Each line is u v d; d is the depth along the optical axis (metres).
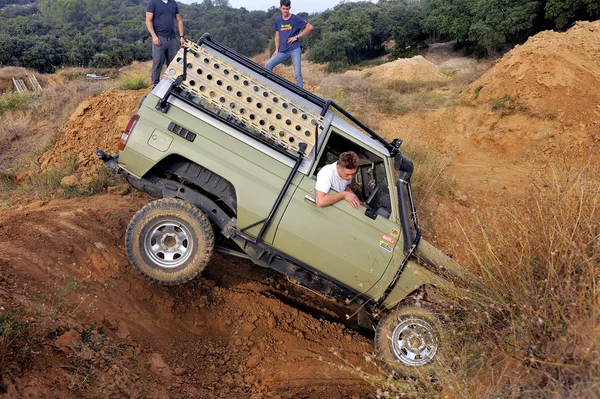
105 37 75.12
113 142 8.91
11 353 3.24
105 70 51.16
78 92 12.23
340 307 6.55
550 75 12.60
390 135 12.48
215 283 5.84
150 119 4.64
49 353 3.48
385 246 4.93
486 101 13.39
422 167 10.12
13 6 149.38
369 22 50.31
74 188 7.72
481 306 4.35
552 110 12.24
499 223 5.11
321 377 4.81
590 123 11.66
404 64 23.78
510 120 12.66
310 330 5.59
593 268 3.76
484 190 10.13
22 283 4.28
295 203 4.77
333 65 48.31
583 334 3.29
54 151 8.97
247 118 4.66
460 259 5.50
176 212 4.66
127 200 7.35
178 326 5.05
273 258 5.13
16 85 38.81
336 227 4.84
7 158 9.28
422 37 50.34
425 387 4.32
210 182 4.91
